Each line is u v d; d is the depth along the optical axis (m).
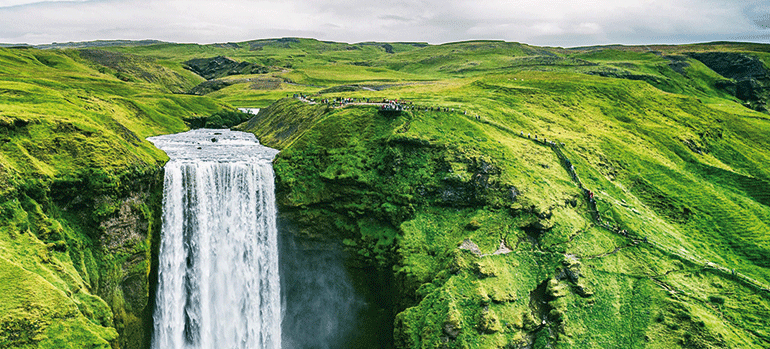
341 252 84.75
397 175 86.94
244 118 185.25
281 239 86.88
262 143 123.06
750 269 84.56
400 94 156.62
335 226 86.00
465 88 160.50
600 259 76.19
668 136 136.50
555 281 70.69
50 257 55.28
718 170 121.56
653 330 66.69
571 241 77.38
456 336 63.09
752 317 68.06
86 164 65.62
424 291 70.81
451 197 83.38
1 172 56.88
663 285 72.94
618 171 109.19
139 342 68.81
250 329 83.25
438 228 80.62
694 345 63.75
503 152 93.38
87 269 60.69
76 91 143.50
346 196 86.56
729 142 152.00
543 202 81.62
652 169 113.00
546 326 66.81
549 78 176.88
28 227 56.16
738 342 63.66
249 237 84.38
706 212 100.25
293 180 87.44
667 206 100.88
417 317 67.12
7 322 46.12
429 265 75.38
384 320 78.44
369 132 96.06
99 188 64.62
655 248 80.00
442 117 104.12
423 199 83.81
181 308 77.00
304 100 142.12
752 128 168.62
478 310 65.31
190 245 78.94
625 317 68.94
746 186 116.25
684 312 67.75
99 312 54.66
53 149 65.69
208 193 80.62
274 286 86.38
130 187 69.56
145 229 71.31
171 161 85.69
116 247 66.19
